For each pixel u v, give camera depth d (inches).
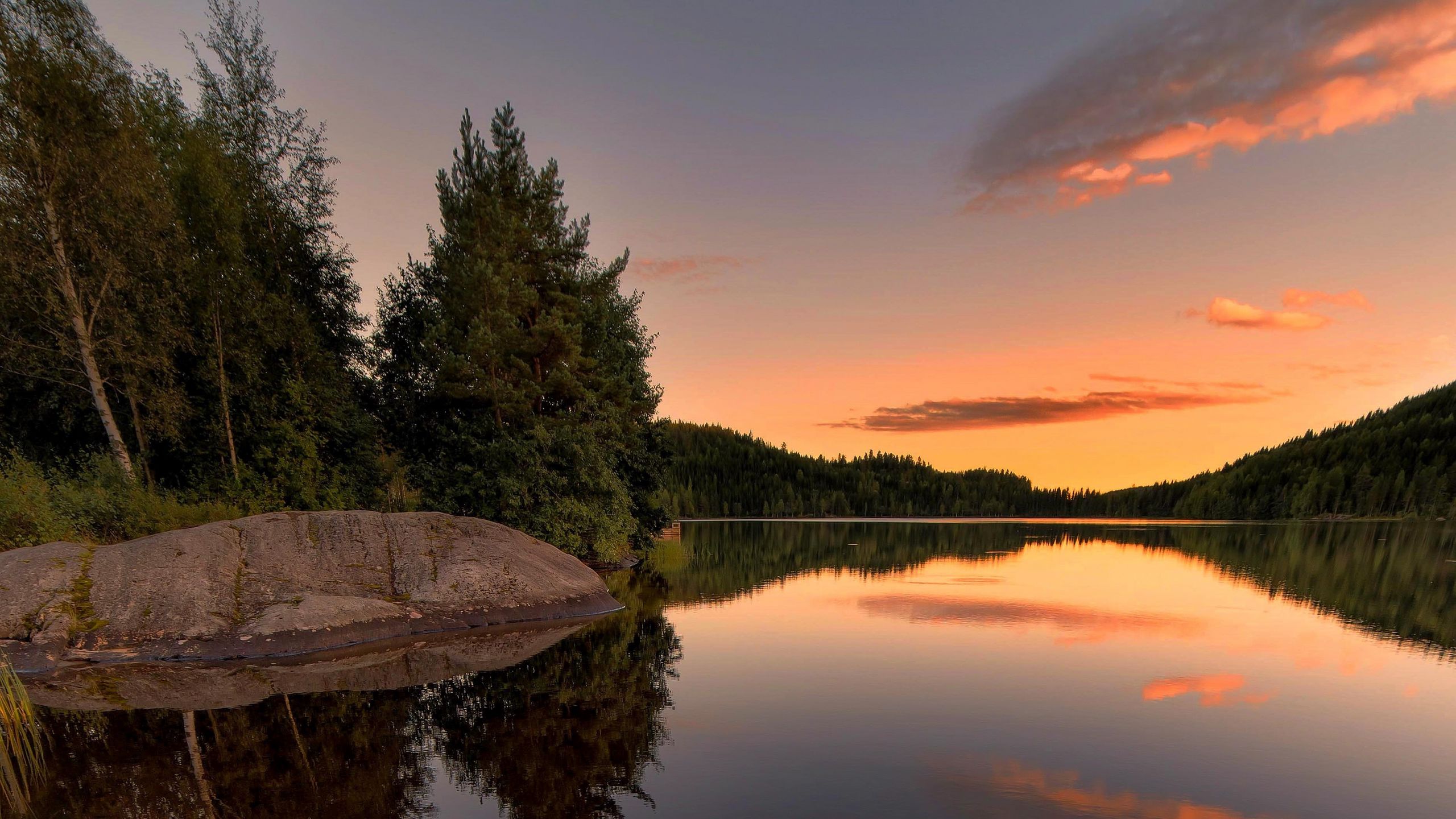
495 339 938.7
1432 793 263.3
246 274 946.7
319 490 978.1
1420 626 626.2
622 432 1154.0
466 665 476.1
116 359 848.3
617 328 1257.4
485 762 291.1
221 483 917.8
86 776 275.7
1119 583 960.9
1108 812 245.0
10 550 601.6
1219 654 507.8
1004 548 1732.3
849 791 262.1
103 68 835.4
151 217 872.3
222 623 530.0
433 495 998.4
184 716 357.7
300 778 273.7
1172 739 325.4
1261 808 248.4
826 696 398.3
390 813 238.5
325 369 1053.8
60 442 992.2
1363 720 354.9
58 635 491.5
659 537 1601.9
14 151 774.5
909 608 730.8
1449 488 4744.1
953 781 271.4
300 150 1114.7
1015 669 463.5
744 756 299.7
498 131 1073.5
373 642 561.3
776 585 946.1
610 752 304.8
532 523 960.9
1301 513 5251.0
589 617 686.5
